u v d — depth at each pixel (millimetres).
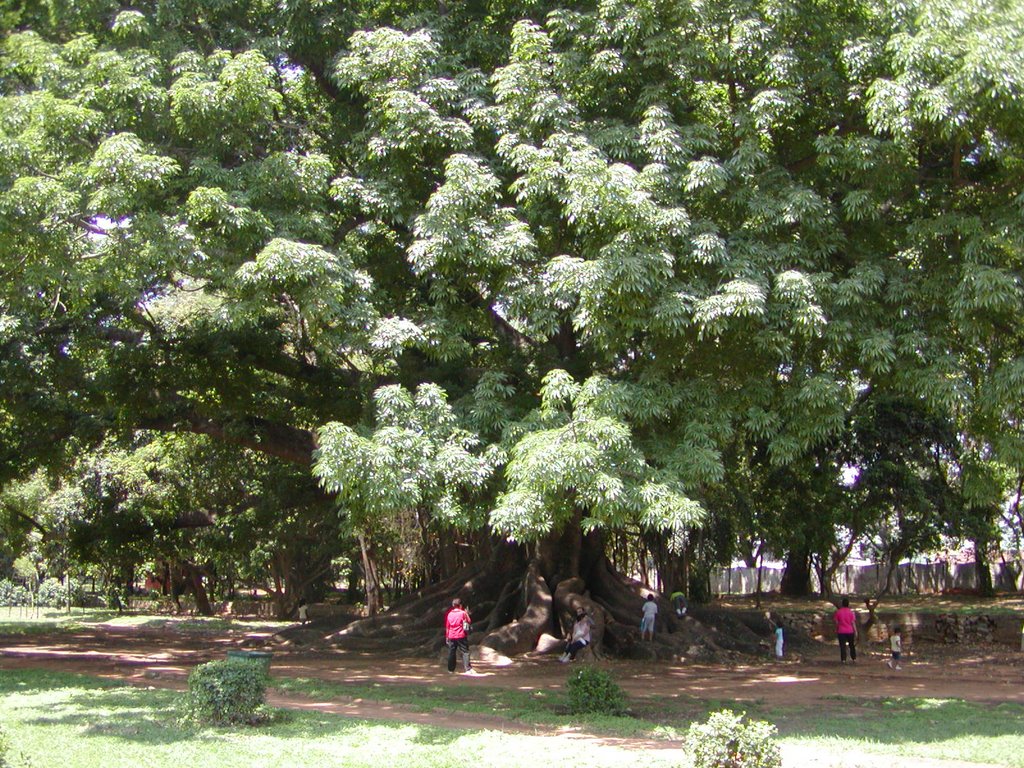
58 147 11383
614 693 12250
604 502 9547
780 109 11273
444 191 11062
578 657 19703
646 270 10188
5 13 13500
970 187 11562
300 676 16703
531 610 20781
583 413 10086
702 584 32000
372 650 21000
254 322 11875
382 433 10352
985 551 32719
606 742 10086
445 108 12305
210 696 10805
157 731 10258
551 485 9547
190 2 13492
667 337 10727
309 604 40844
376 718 11734
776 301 10492
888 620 26219
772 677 17703
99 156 10586
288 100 14523
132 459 30484
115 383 18703
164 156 11703
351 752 9281
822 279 10477
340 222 13023
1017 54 10086
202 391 19531
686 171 11289
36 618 37062
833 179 11945
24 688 14109
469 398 11852
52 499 33594
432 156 12359
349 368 18891
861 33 11719
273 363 18828
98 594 46688
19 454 20500
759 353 10898
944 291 10891
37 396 18906
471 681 16250
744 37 11492
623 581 23188
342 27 13641
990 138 10922
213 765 8484
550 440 9758
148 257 10672
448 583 23422
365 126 13156
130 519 30266
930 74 10453
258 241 11281
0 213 10492
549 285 11047
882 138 11422
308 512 30078
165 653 21641
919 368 10703
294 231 11492
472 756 9102
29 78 13164
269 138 13164
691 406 10977
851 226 11797
